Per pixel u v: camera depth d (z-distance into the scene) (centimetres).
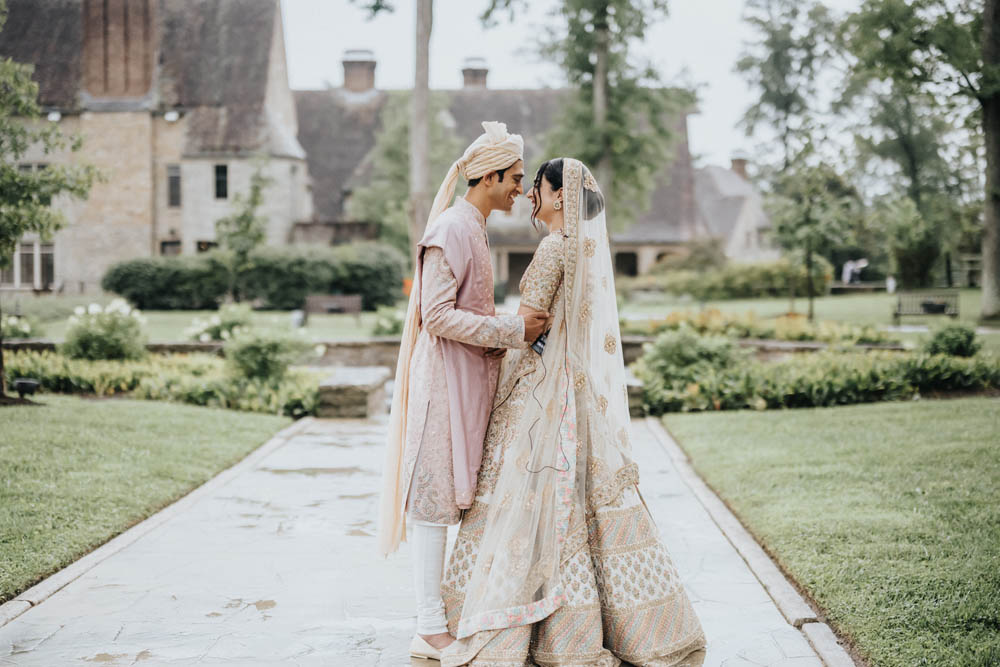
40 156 3119
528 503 310
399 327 1694
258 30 3566
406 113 3600
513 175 331
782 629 360
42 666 319
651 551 316
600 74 2597
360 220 3691
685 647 312
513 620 300
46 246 3244
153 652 334
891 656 318
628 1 2477
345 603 390
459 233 322
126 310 1195
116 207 3319
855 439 717
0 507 496
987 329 1872
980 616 345
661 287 3450
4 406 788
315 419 930
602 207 334
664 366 1066
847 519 486
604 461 319
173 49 3494
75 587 405
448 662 307
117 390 1010
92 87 3322
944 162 3228
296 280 2839
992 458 610
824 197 1958
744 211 4825
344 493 596
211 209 3406
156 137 3394
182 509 548
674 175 4219
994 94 1997
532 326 319
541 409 318
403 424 343
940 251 3291
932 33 1956
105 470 600
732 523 518
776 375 999
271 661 327
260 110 3456
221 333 1347
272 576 426
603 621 313
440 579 326
